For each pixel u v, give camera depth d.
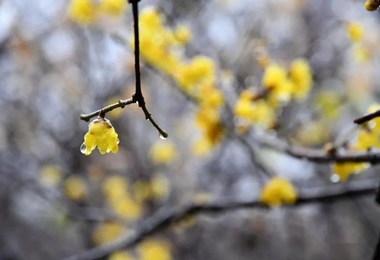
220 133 2.45
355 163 1.66
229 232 6.05
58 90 5.14
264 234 6.09
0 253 6.35
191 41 2.93
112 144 1.14
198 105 2.52
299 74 2.22
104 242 4.99
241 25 4.84
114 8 2.41
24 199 6.46
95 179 5.11
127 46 2.68
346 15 5.11
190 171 5.82
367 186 2.15
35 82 5.19
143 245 4.67
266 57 2.51
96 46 4.42
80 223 5.32
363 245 6.14
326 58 5.02
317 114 4.62
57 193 4.19
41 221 6.71
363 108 5.39
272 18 5.22
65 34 4.84
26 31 4.85
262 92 2.22
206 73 2.29
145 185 4.76
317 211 5.92
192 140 5.77
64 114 5.16
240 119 2.31
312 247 6.25
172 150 4.88
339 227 6.05
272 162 4.57
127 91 4.54
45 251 6.70
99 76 4.57
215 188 5.65
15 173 4.28
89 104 4.67
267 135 2.26
